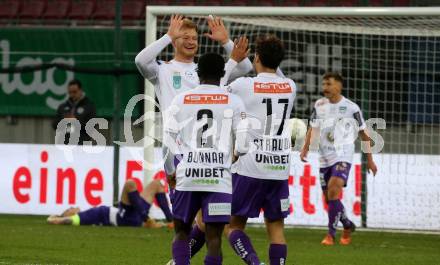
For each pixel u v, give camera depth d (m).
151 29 40.56
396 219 40.94
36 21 54.31
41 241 33.31
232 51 23.58
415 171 40.78
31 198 43.75
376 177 41.03
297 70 45.16
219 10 40.19
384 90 43.00
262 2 54.81
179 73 23.39
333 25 40.94
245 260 22.47
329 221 35.03
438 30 39.59
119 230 38.47
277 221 22.73
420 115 42.97
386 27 40.66
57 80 50.88
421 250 33.75
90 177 43.12
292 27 40.97
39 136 51.41
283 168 22.50
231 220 22.89
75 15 55.97
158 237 35.78
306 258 29.69
